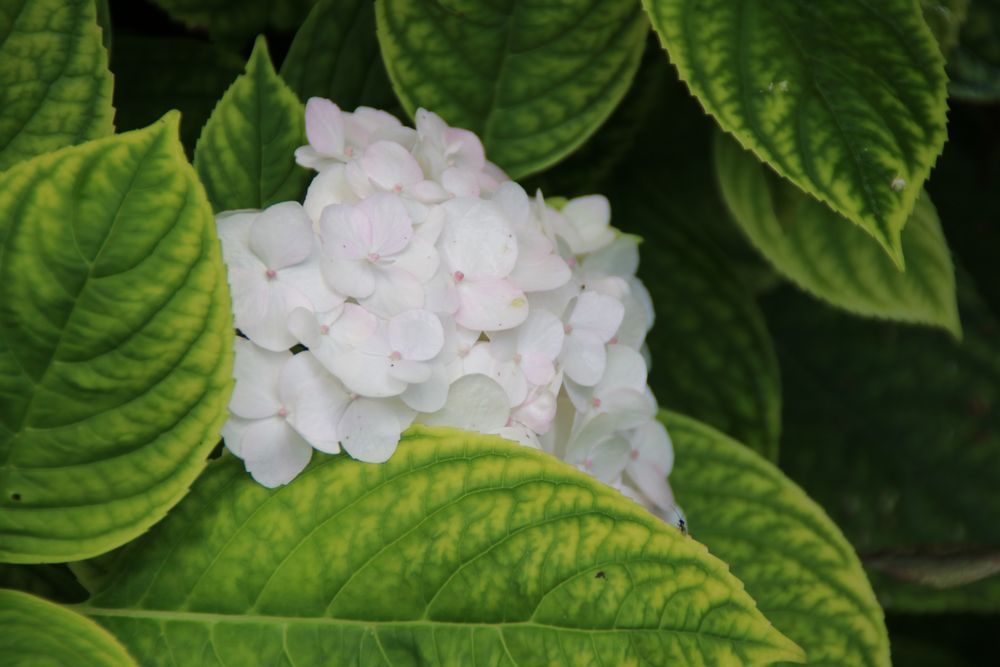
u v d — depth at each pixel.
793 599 1.29
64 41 1.18
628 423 1.22
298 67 1.29
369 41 1.30
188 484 1.14
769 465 1.31
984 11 1.37
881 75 1.23
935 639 1.50
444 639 1.16
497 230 1.19
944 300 1.36
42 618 1.13
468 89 1.29
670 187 1.44
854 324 1.50
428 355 1.17
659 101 1.42
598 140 1.38
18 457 1.13
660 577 1.16
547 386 1.20
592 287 1.23
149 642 1.16
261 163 1.22
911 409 1.48
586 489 1.16
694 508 1.31
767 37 1.23
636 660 1.16
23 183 1.10
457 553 1.16
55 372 1.12
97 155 1.11
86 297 1.11
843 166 1.22
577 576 1.16
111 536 1.14
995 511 1.46
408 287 1.17
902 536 1.46
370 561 1.16
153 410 1.13
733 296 1.40
